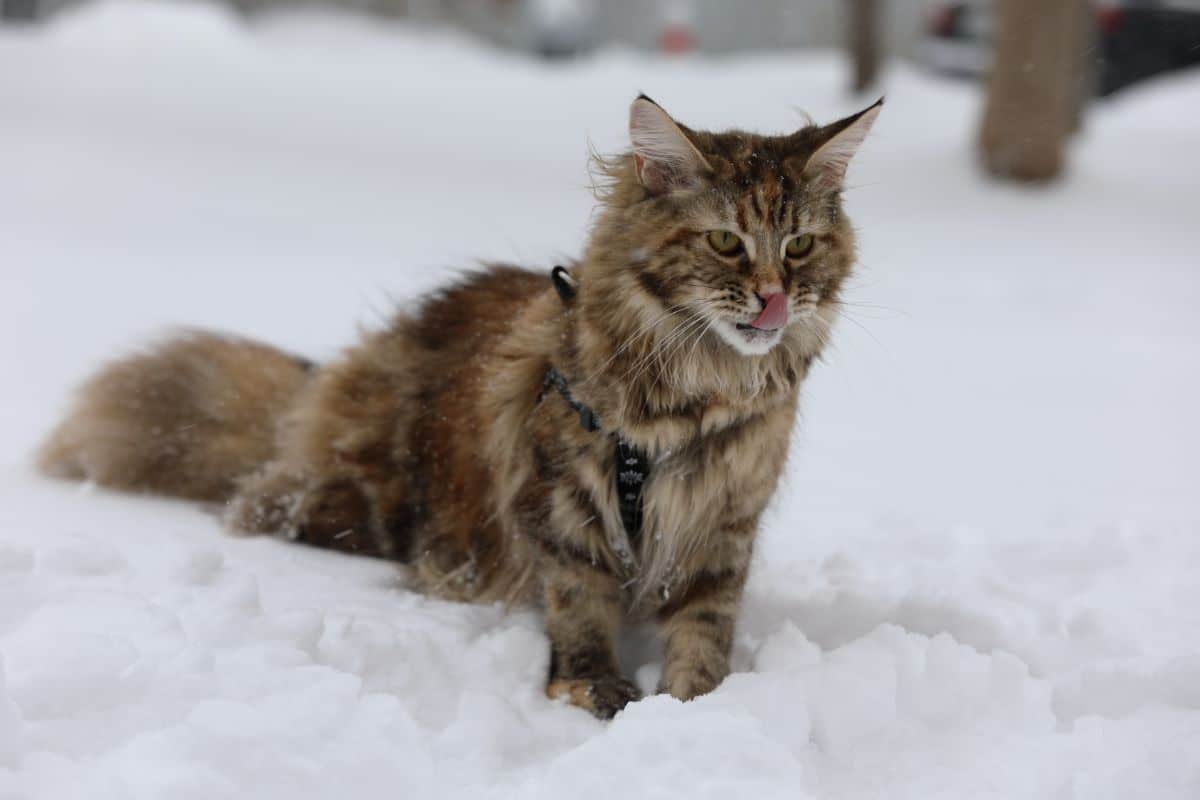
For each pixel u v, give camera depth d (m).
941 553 5.18
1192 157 15.80
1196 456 7.08
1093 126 17.05
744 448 3.89
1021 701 3.50
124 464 5.21
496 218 13.41
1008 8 14.46
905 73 20.14
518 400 4.16
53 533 4.27
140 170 14.38
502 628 4.07
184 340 5.49
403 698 3.43
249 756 2.80
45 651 3.07
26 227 12.18
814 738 3.35
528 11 26.20
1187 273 12.18
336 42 22.88
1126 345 9.94
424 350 4.84
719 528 3.93
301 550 4.71
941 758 3.25
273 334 8.77
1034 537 5.22
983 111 15.04
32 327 8.87
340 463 4.80
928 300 11.27
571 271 4.22
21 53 18.56
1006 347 9.86
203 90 18.12
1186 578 4.75
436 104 18.84
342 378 4.94
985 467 6.83
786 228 3.81
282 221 12.98
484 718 3.28
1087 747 3.23
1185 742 3.22
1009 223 13.79
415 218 13.35
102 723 2.93
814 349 3.98
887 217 13.90
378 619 3.86
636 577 3.96
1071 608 4.34
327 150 15.98
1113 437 7.50
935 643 3.67
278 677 3.17
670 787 2.89
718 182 3.77
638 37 33.91
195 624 3.45
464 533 4.48
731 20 34.06
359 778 2.85
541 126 17.92
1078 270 12.25
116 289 10.15
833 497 6.20
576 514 3.89
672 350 3.78
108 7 20.30
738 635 4.24
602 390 3.80
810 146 3.98
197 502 5.20
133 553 4.17
